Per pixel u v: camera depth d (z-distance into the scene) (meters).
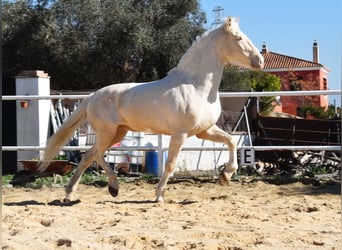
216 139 7.45
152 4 26.44
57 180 9.77
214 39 7.09
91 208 6.82
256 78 34.12
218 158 12.91
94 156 7.63
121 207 6.88
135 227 5.50
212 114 7.14
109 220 5.91
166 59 26.19
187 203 7.20
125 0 26.72
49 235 5.10
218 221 5.81
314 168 10.91
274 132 12.28
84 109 7.73
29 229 5.43
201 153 13.40
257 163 11.55
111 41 25.36
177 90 7.02
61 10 25.81
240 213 6.21
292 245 4.64
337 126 11.81
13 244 4.57
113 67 26.44
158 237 4.94
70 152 12.12
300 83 42.53
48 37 25.39
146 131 7.39
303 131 12.02
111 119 7.40
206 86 7.08
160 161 9.74
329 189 8.51
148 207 6.86
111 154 11.82
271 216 6.07
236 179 9.77
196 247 4.56
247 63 7.02
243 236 4.99
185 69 7.15
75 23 26.19
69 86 27.00
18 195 8.27
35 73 11.85
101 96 7.52
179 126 7.01
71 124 7.78
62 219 5.95
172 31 26.08
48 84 12.17
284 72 45.12
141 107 7.17
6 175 11.24
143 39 25.30
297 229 5.34
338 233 5.14
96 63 25.91
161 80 7.26
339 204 6.92
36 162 9.03
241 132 12.92
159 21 26.81
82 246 4.57
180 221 5.84
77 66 26.02
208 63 7.09
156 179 9.81
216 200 7.43
